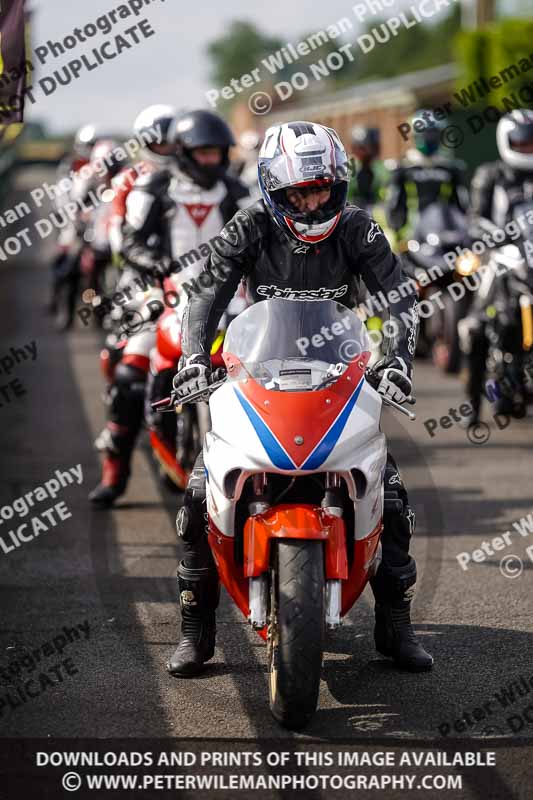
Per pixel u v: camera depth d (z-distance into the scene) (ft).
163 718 51.85
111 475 89.92
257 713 52.24
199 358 54.54
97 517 87.20
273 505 51.98
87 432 118.32
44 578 72.95
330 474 50.24
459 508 87.45
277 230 56.49
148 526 84.64
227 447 50.67
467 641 61.31
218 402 52.24
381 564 57.21
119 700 53.93
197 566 56.44
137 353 87.61
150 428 82.79
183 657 56.70
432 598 68.08
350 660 59.06
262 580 50.16
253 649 60.64
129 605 67.67
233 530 51.16
